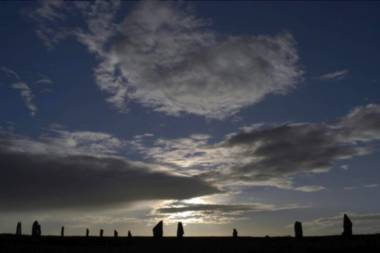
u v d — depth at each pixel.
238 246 58.03
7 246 59.94
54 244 64.69
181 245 61.31
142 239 69.31
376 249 50.94
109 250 57.41
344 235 61.78
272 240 62.88
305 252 52.38
